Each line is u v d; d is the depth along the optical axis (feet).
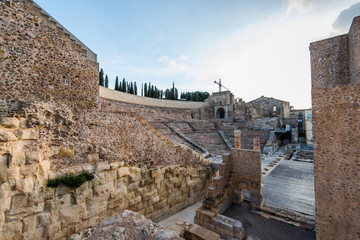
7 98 27.12
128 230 15.92
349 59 31.35
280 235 34.99
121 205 30.83
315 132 23.99
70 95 35.35
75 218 24.61
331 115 22.70
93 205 26.89
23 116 22.17
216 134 126.93
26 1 29.66
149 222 17.34
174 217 40.93
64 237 23.40
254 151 45.55
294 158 96.17
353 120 21.06
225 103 184.24
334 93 22.45
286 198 50.03
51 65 32.65
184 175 45.93
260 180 44.55
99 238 14.94
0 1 26.73
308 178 67.15
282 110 157.99
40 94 31.07
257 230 36.65
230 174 48.49
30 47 29.94
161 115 139.74
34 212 20.81
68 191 24.43
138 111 121.08
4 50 26.96
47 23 32.37
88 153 28.71
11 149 19.34
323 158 23.44
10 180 19.06
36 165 21.52
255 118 136.05
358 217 20.67
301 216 39.99
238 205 47.29
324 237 23.21
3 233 18.33
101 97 97.66
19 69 28.50
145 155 37.52
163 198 39.40
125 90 179.93
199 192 51.47
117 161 31.83
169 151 43.73
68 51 35.37
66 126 27.30
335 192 22.41
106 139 31.81
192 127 131.23
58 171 24.43
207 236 29.12
